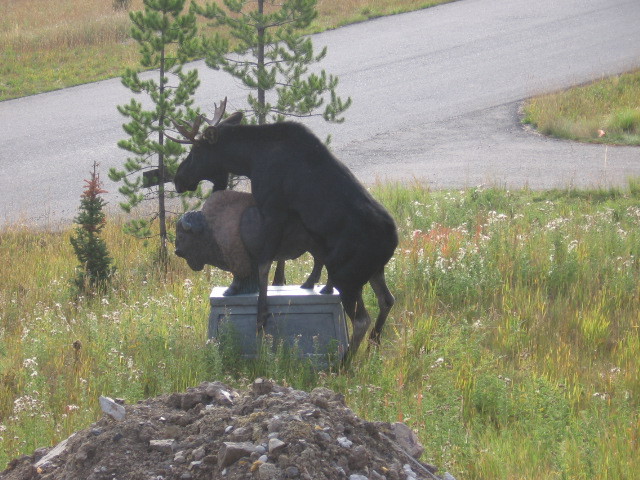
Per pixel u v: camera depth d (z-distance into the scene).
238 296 9.70
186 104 14.19
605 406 8.67
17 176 20.98
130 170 13.99
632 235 13.69
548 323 10.88
